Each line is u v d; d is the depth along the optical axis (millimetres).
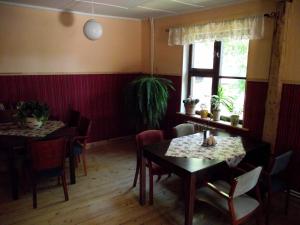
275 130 2994
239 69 3496
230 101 3623
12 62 3693
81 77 4367
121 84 4887
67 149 3006
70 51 4184
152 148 2570
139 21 4906
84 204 2719
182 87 4258
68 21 4078
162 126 4730
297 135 2846
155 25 4637
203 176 2377
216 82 3811
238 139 2930
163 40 4496
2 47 3586
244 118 3350
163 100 4012
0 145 2631
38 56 3895
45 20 3865
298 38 2734
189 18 3977
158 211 2604
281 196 2928
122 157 4098
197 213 2545
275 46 2863
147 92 3877
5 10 3529
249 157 2674
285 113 2922
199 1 3336
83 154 3371
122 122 5039
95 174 3445
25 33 3732
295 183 2916
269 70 3006
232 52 3562
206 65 3973
